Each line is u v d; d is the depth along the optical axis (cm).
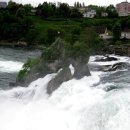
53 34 10975
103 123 2292
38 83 3488
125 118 2203
